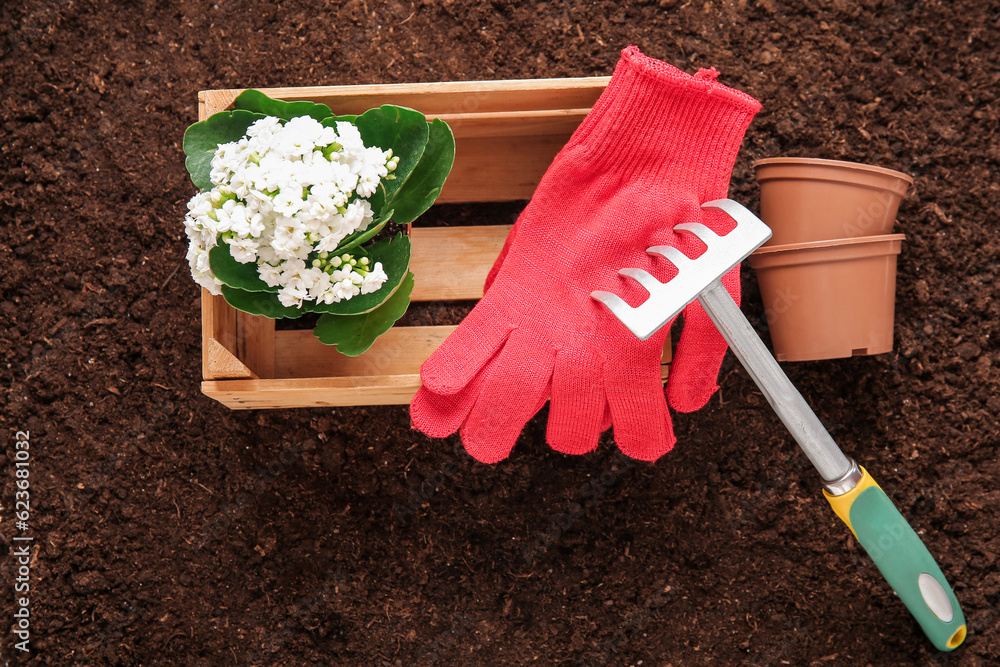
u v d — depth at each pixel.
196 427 1.20
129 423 1.20
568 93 0.96
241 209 0.79
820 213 1.03
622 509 1.20
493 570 1.19
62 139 1.22
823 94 1.23
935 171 1.22
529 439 1.20
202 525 1.19
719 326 0.86
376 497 1.20
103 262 1.21
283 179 0.78
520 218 0.98
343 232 0.82
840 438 1.21
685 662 1.19
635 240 0.93
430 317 1.18
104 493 1.19
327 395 1.00
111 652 1.18
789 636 1.19
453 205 1.18
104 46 1.23
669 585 1.19
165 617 1.19
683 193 0.92
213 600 1.19
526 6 1.24
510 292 0.94
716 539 1.20
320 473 1.20
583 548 1.20
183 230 1.21
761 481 1.20
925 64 1.22
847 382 1.21
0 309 1.21
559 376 0.92
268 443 1.19
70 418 1.20
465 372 0.92
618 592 1.19
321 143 0.82
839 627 1.18
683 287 0.84
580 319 0.93
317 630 1.19
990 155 1.21
